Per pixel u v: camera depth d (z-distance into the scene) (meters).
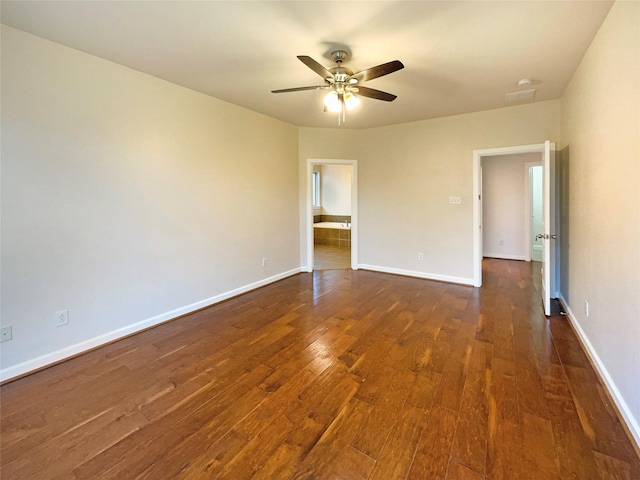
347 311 3.64
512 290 4.39
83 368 2.47
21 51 2.31
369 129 5.36
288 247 5.18
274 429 1.80
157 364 2.52
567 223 3.50
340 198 9.48
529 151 4.10
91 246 2.76
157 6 2.01
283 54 2.66
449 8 2.04
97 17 2.14
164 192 3.31
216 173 3.86
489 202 6.82
